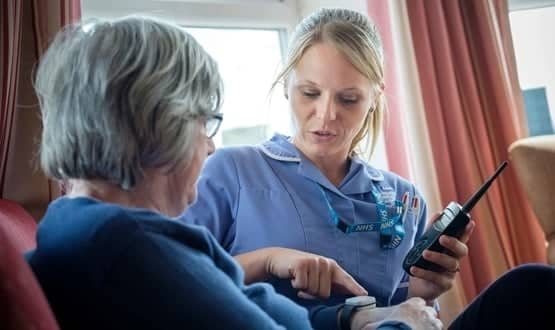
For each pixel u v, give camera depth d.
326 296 0.87
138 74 0.59
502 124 1.74
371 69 1.06
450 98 1.68
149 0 1.55
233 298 0.57
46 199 1.14
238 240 1.04
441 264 0.98
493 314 0.93
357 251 1.05
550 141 1.49
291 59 1.08
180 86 0.61
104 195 0.61
